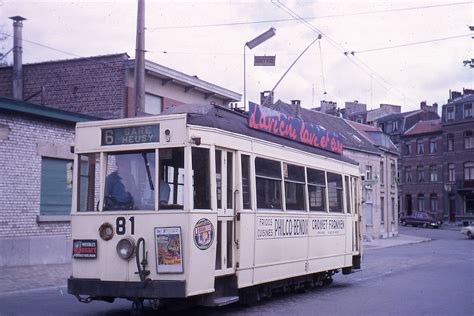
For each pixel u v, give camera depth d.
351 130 52.16
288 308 12.05
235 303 12.55
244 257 10.97
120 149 10.09
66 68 27.06
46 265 18.34
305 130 14.56
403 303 12.96
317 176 14.84
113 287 9.72
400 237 51.69
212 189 10.02
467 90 74.75
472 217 69.38
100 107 26.19
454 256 29.14
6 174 17.42
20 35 27.00
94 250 9.96
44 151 18.67
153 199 9.73
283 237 12.65
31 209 18.22
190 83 28.17
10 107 17.23
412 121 78.75
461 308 12.25
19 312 11.12
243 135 11.23
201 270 9.62
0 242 17.16
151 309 11.63
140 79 17.38
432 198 74.38
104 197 10.09
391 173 54.66
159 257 9.51
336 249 15.84
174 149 9.75
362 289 15.57
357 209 17.95
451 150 72.00
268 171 12.18
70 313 11.12
